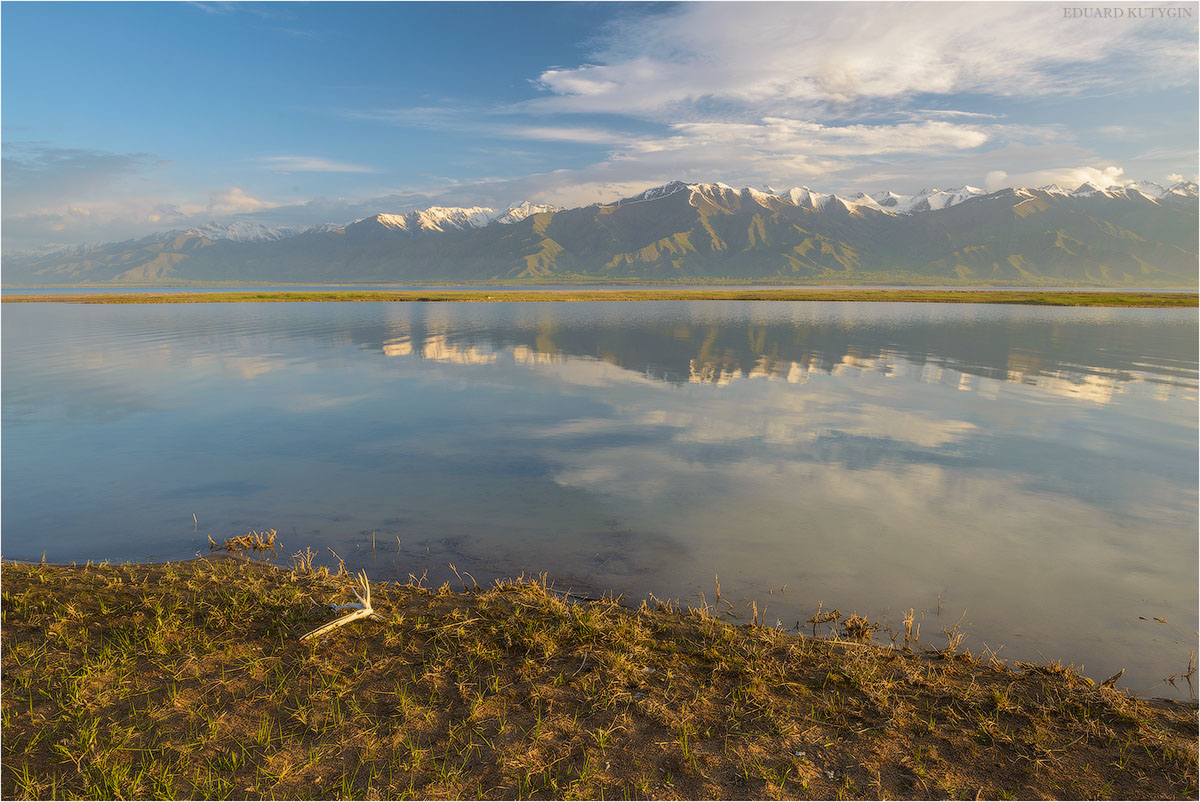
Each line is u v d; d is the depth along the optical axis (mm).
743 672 5406
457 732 4617
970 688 5223
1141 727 4738
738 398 18266
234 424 15062
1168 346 32531
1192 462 12156
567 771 4250
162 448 12984
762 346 31688
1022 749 4516
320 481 10883
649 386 20188
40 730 4586
